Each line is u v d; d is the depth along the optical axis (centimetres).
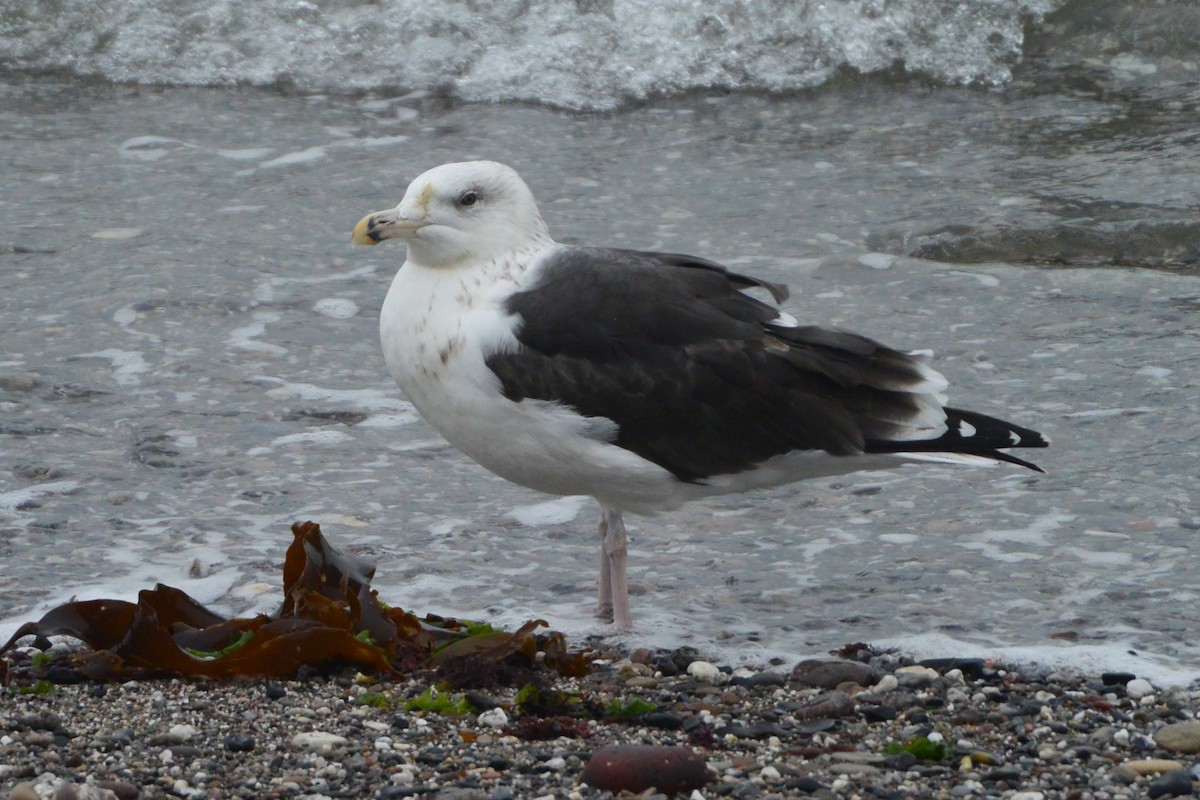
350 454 1271
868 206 1772
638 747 767
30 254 1627
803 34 2208
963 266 1622
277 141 1977
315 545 953
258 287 1568
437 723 838
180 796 744
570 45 2194
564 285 979
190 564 1083
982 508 1170
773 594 1054
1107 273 1595
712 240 1684
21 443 1267
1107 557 1090
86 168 1869
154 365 1412
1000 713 860
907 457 980
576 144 1986
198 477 1223
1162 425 1284
